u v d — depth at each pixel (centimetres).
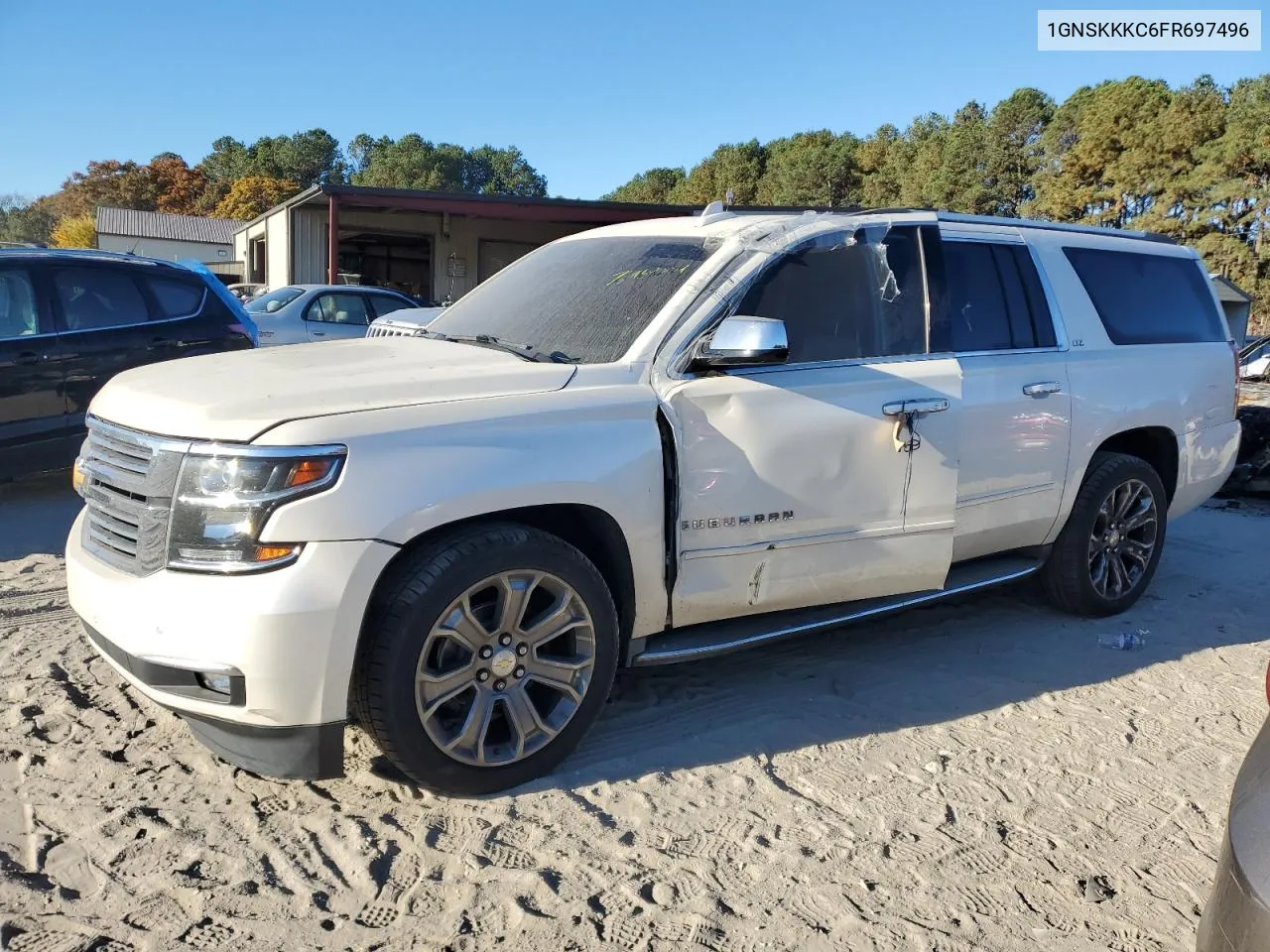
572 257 428
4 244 730
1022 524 441
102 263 707
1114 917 261
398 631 277
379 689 278
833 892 266
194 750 328
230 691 264
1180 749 360
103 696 366
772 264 363
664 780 320
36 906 245
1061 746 359
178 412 284
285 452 264
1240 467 843
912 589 399
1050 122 6950
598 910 254
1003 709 388
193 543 268
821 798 315
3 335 649
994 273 440
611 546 323
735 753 342
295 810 295
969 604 518
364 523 268
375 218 2125
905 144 7594
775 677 412
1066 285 467
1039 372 436
